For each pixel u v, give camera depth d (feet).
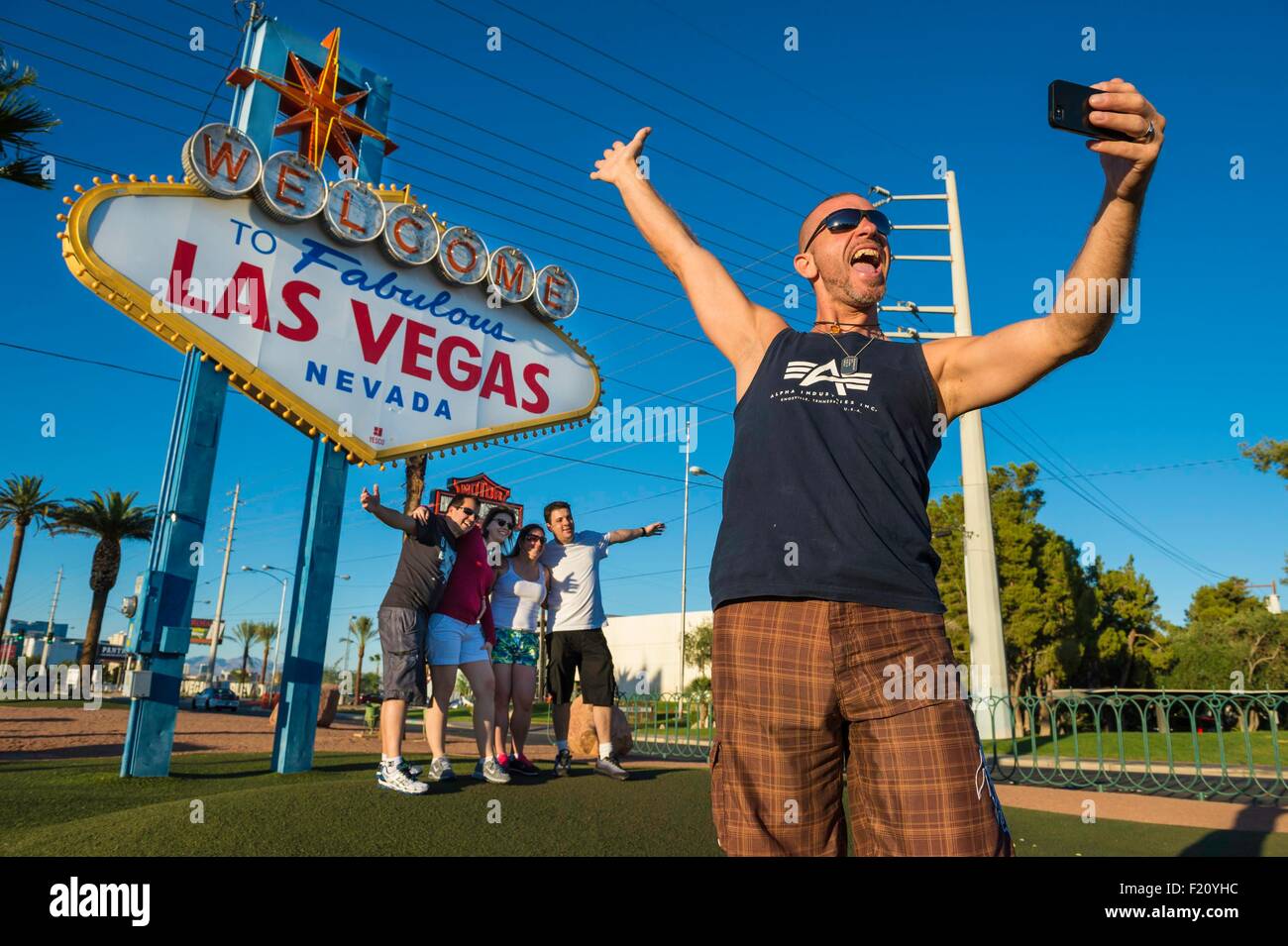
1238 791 23.62
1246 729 23.89
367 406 21.99
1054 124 4.01
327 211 21.53
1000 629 55.36
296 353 20.83
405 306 23.32
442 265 23.77
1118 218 4.23
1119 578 98.22
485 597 16.62
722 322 5.93
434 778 14.97
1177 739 50.21
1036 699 29.19
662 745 39.22
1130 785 25.86
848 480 4.77
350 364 21.81
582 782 15.89
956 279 61.21
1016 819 16.56
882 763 4.40
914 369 5.12
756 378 5.45
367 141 24.93
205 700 102.63
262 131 22.44
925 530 4.88
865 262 5.91
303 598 20.80
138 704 17.57
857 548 4.58
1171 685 94.89
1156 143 4.05
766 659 4.56
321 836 10.43
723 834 4.61
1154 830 15.60
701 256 6.23
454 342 24.22
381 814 11.58
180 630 18.19
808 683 4.47
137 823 10.38
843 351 5.34
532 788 14.71
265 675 225.76
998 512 87.81
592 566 18.93
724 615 4.86
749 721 4.58
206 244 19.58
